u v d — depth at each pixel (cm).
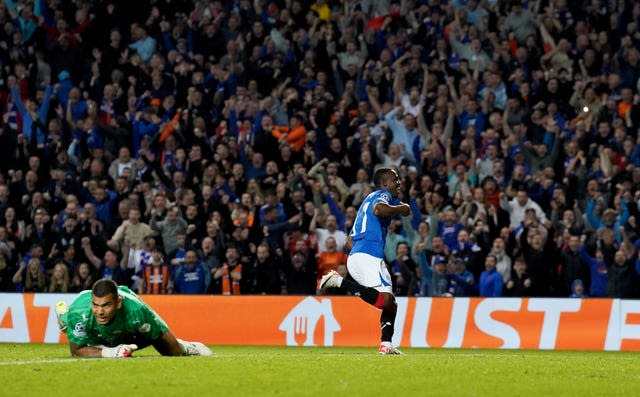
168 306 5325
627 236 5728
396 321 5162
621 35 7450
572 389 2470
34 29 7494
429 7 7544
